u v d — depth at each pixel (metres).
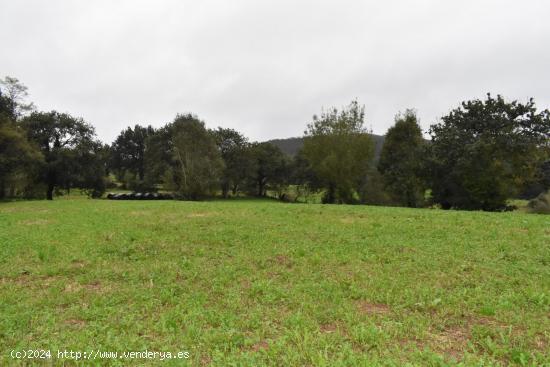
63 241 12.21
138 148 94.75
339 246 11.18
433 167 33.44
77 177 45.97
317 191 62.50
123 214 19.00
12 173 38.94
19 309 6.64
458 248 10.52
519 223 13.91
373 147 41.81
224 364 4.62
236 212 19.00
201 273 8.78
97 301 6.94
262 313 6.30
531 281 7.72
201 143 48.50
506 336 5.25
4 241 12.30
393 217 16.44
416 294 7.10
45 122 45.34
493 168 30.69
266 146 72.69
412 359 4.63
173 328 5.70
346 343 5.09
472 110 32.56
